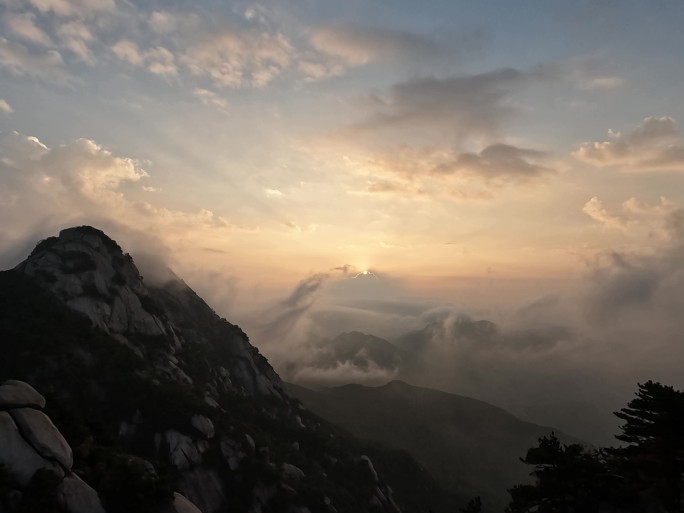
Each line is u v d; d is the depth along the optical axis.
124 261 155.25
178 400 106.38
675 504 41.69
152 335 141.75
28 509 37.88
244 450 108.25
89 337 111.81
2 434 41.09
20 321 106.38
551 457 48.19
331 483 132.00
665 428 42.25
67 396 92.44
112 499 45.72
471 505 56.38
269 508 99.56
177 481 90.38
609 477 45.72
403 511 156.25
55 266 135.25
